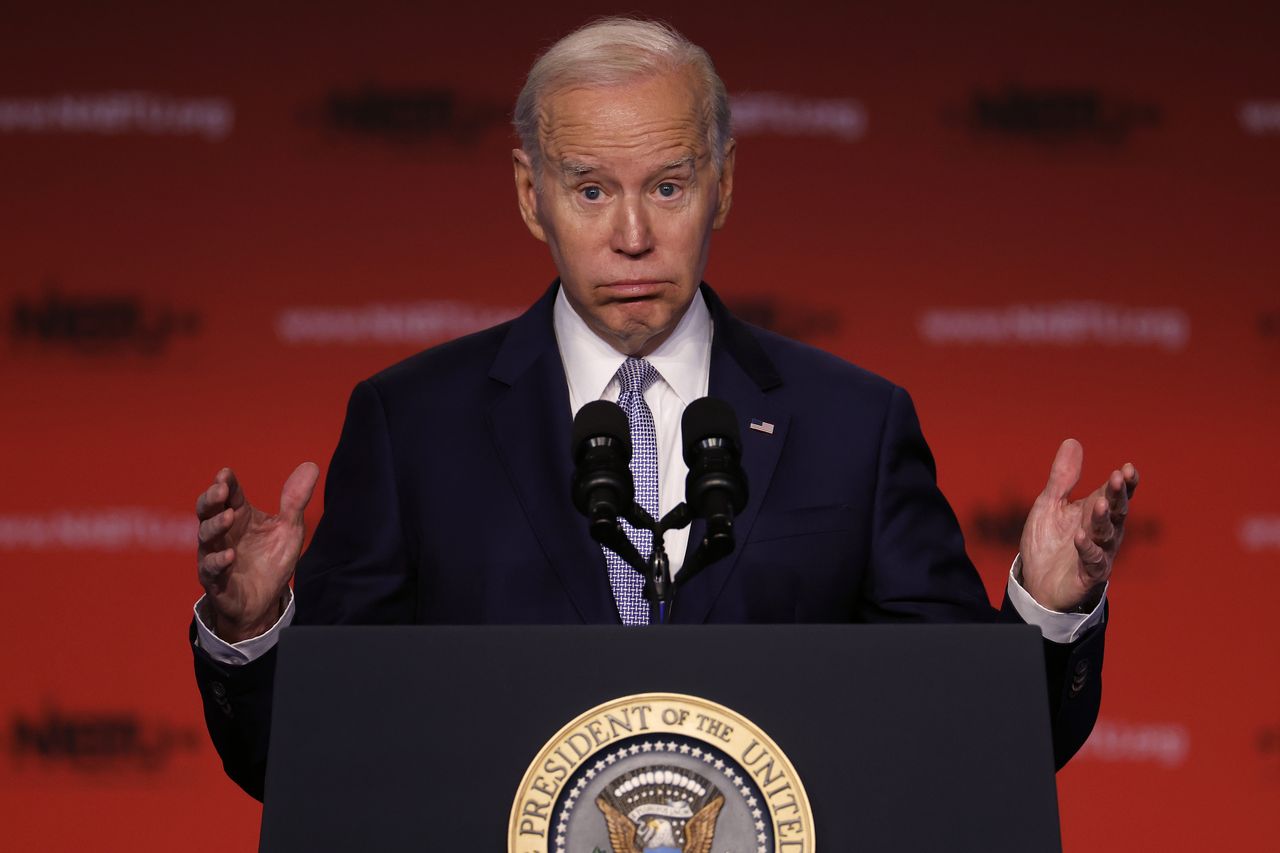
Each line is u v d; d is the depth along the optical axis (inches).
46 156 633.0
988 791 216.2
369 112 642.8
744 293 643.5
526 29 645.9
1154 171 646.5
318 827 214.8
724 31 650.2
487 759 217.9
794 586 315.3
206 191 636.1
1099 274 644.1
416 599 325.7
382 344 636.7
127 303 629.9
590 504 245.4
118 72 636.7
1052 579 282.7
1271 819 625.0
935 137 648.4
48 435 624.4
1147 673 630.5
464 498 322.7
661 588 247.6
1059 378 641.6
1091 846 624.7
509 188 644.7
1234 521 635.5
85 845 612.7
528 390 332.2
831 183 647.1
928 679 221.5
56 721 616.1
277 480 629.0
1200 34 649.6
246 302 634.2
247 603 271.7
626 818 212.8
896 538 325.4
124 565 623.2
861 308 643.5
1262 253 643.5
